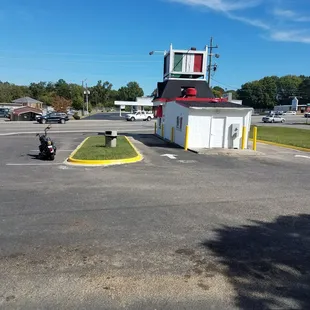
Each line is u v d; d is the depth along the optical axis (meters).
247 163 13.28
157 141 22.03
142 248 4.60
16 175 9.77
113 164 12.09
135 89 162.75
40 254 4.35
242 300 3.36
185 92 22.66
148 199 7.20
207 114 17.81
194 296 3.42
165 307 3.21
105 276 3.79
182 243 4.81
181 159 13.95
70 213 6.11
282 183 9.34
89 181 9.01
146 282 3.68
